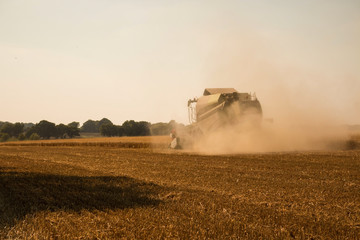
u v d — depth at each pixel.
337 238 6.68
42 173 15.84
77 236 6.88
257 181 12.78
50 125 142.75
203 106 26.97
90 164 19.77
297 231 7.02
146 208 8.80
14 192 11.41
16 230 7.23
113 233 6.96
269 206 9.19
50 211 8.75
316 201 9.59
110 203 9.47
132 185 12.31
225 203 9.32
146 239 6.60
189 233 6.87
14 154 29.55
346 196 10.18
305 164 17.27
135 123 136.38
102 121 197.62
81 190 11.44
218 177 13.80
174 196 10.40
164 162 19.45
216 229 7.10
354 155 20.59
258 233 6.84
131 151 29.28
